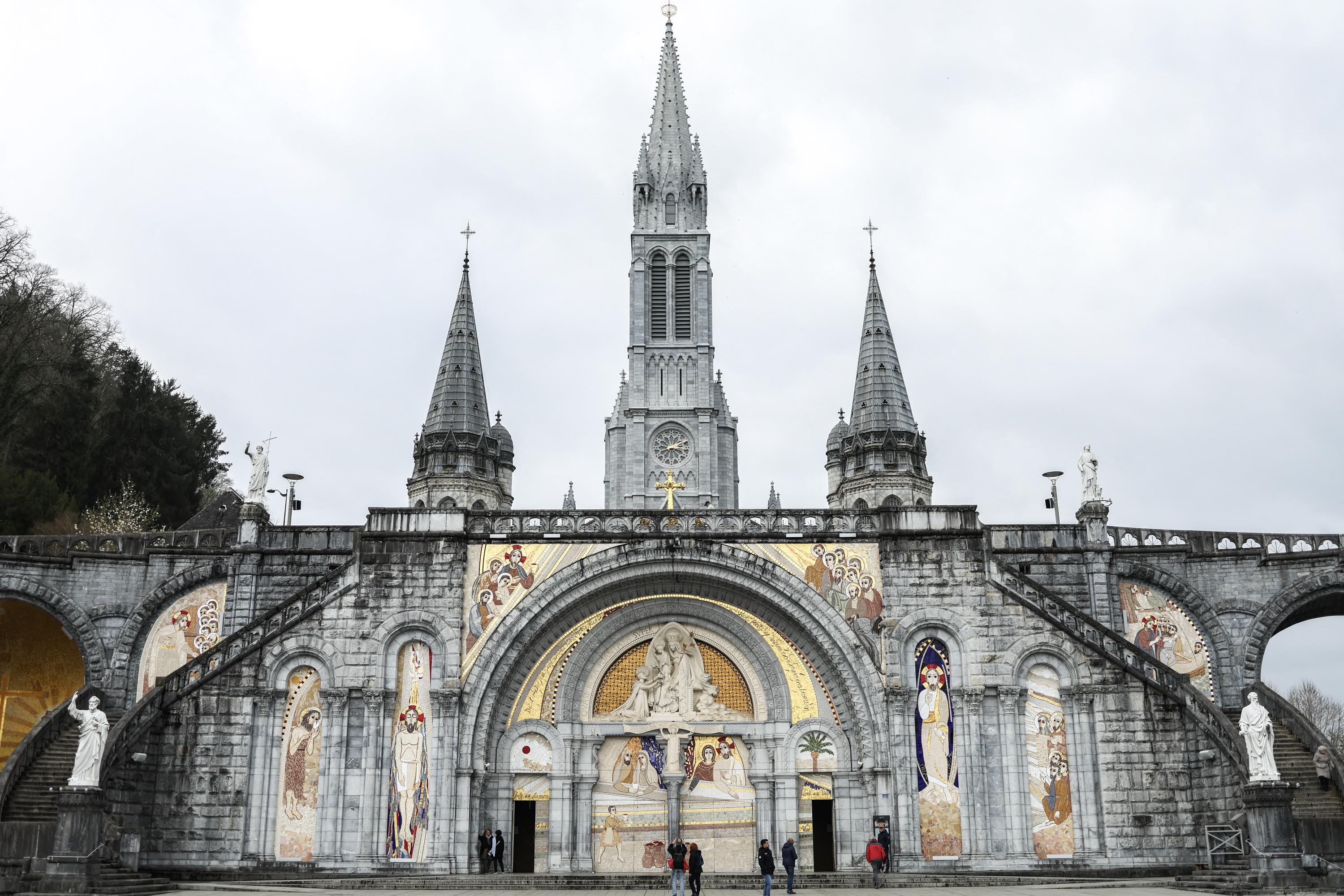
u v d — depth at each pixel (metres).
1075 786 37.00
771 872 28.98
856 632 38.66
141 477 61.56
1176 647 42.34
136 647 42.53
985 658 38.16
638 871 38.28
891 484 64.62
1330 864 30.30
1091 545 42.28
